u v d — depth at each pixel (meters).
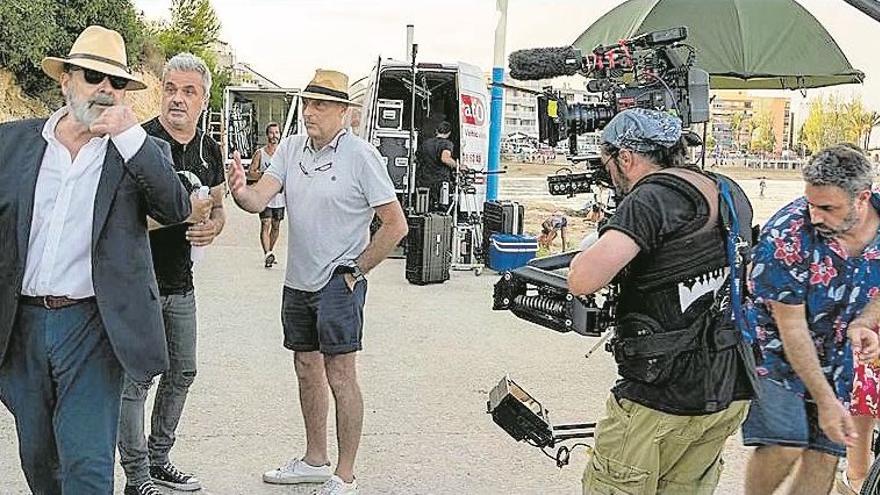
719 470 3.31
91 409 3.22
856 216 3.39
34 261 3.18
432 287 10.60
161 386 4.35
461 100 12.64
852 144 3.51
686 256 2.99
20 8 20.36
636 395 3.08
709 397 3.01
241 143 28.25
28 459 3.38
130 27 25.97
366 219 4.27
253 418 5.63
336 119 4.20
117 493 4.38
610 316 3.18
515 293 3.49
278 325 8.29
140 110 27.22
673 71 4.91
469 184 11.98
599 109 4.85
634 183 3.18
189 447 5.10
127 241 3.22
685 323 3.01
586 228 15.33
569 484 4.77
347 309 4.23
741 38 7.27
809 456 3.84
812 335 3.65
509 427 3.70
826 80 7.80
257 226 16.70
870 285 3.53
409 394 6.28
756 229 3.62
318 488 4.49
